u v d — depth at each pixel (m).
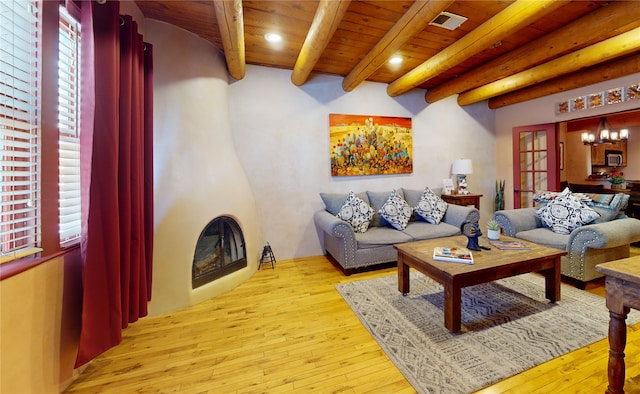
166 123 2.44
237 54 2.60
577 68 3.14
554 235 2.93
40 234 1.31
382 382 1.52
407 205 3.71
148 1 2.19
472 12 2.37
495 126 5.10
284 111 3.65
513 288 2.61
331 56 3.25
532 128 4.47
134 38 1.88
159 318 2.26
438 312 2.23
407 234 3.29
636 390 1.38
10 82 1.18
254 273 3.22
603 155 6.41
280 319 2.21
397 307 2.33
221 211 2.71
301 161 3.77
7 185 1.16
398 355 1.72
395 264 3.43
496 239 2.62
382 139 4.20
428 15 2.08
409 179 4.45
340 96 3.96
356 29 2.62
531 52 2.88
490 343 1.80
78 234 1.61
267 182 3.60
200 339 1.96
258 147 3.54
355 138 4.03
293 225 3.76
